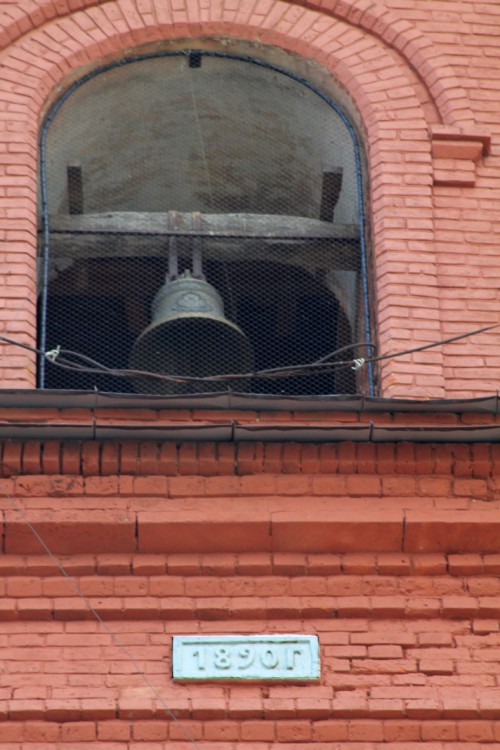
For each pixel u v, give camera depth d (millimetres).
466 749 34688
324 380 44781
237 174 48688
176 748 34469
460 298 41875
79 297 44844
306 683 35469
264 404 38375
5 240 41969
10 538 36812
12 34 45094
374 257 42812
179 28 45625
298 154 47344
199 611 36312
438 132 44156
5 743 34406
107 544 36969
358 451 38125
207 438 37875
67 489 37438
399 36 45812
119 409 38344
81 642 35781
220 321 42438
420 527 37281
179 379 38469
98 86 45594
